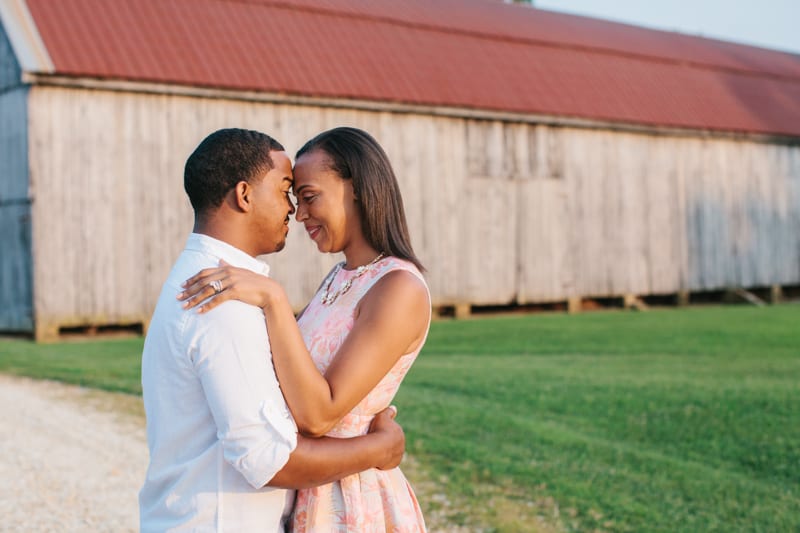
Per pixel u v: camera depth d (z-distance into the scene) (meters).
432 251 18.80
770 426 7.69
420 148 18.64
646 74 23.48
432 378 10.13
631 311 20.94
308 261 17.17
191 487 2.22
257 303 2.22
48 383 9.97
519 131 20.08
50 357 12.29
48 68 14.33
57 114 14.76
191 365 2.19
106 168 15.17
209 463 2.21
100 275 15.14
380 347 2.38
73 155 14.89
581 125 20.77
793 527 5.27
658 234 22.34
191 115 15.91
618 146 21.66
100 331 15.87
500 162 19.78
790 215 24.91
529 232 20.22
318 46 18.06
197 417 2.22
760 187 24.30
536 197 20.33
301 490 2.45
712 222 23.36
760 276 24.33
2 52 15.34
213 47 16.53
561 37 23.16
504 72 20.52
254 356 2.17
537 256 20.33
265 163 2.37
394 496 2.51
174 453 2.25
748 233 24.06
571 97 21.00
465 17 21.91
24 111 14.68
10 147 15.22
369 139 2.55
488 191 19.58
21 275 15.09
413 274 2.47
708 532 5.16
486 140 19.56
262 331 2.21
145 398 2.32
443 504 5.62
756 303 23.69
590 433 7.55
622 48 23.98
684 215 22.81
